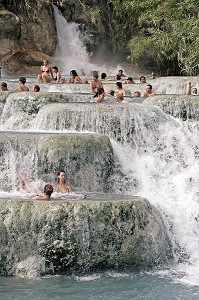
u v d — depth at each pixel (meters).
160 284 10.62
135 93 20.95
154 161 15.95
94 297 9.87
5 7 30.80
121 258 11.43
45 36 31.95
